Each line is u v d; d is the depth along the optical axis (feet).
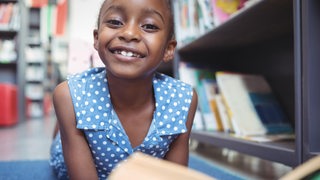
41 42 15.17
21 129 8.46
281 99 4.27
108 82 2.06
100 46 1.81
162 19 1.82
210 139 3.86
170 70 7.18
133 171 0.97
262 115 3.96
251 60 4.99
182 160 2.27
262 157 2.80
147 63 1.79
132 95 2.02
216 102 4.47
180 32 5.28
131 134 2.13
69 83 2.10
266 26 3.70
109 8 1.78
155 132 2.12
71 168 2.05
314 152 2.26
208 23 4.35
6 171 3.33
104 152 2.10
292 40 3.99
